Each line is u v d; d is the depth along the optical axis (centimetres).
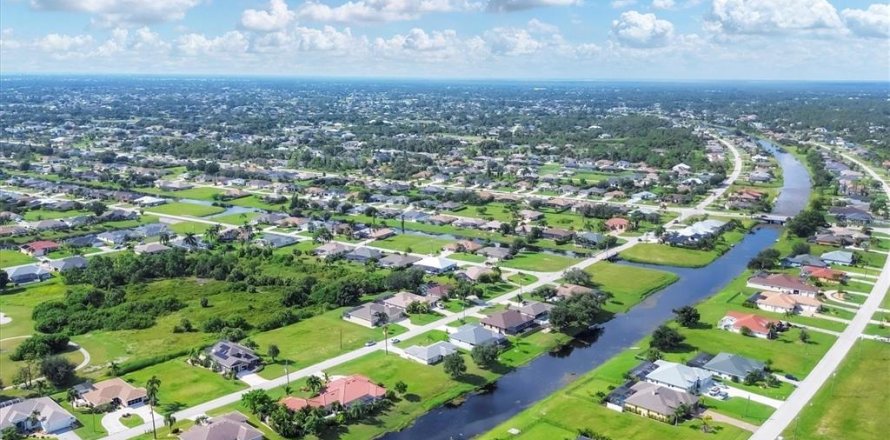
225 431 15325
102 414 16850
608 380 18712
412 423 16688
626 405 17012
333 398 17000
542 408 17150
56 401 17450
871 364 19438
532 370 19712
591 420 16512
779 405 17125
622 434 15812
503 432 16050
